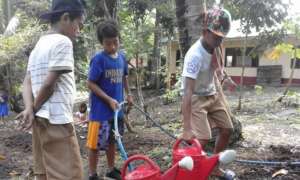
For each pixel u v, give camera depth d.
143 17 15.72
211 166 3.02
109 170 4.68
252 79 21.56
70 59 2.93
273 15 12.00
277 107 11.87
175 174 2.96
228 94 16.83
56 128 2.98
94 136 4.47
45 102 2.94
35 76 3.00
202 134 4.05
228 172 4.19
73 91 3.12
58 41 2.90
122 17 13.10
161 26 17.64
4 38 13.05
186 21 5.68
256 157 5.17
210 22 3.72
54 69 2.85
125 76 4.84
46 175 3.10
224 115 4.25
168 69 16.75
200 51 3.78
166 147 5.88
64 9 3.00
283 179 4.34
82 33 10.78
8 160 5.90
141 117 10.76
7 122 10.70
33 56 3.06
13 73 12.91
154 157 5.27
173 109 12.15
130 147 6.11
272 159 5.06
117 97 4.58
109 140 4.53
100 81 4.47
